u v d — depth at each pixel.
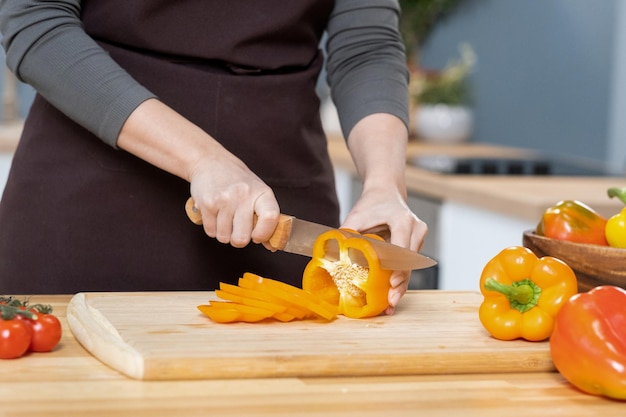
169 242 1.57
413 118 3.97
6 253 1.58
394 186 1.48
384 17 1.68
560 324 1.06
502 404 1.01
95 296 1.34
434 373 1.11
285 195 1.64
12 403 0.94
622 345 1.03
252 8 1.57
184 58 1.57
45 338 1.11
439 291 1.50
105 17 1.53
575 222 1.35
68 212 1.54
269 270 1.63
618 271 1.27
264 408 0.96
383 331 1.23
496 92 4.22
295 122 1.62
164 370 1.04
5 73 3.75
